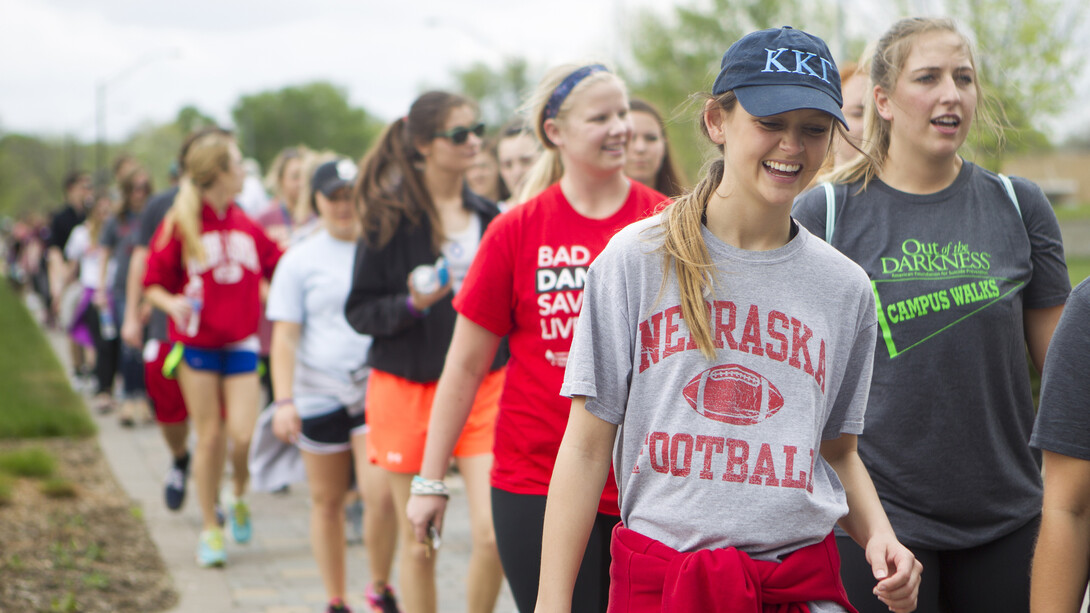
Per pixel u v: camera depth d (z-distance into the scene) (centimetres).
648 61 3359
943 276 283
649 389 214
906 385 281
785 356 211
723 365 211
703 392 211
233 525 619
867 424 284
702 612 204
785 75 205
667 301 214
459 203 435
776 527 209
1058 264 294
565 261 321
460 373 331
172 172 832
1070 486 222
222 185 588
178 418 640
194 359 574
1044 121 1888
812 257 218
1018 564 283
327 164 508
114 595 498
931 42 287
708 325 210
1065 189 7575
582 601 308
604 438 221
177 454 662
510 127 638
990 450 283
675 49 3362
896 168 296
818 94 204
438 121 414
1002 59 1803
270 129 11106
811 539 214
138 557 571
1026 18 1823
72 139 5809
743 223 215
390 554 452
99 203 1173
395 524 450
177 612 486
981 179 294
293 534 648
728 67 212
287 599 511
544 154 385
